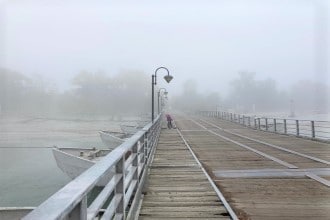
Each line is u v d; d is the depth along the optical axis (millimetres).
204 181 10508
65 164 20516
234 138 25406
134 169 7297
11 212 10758
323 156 15375
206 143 21938
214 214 7246
